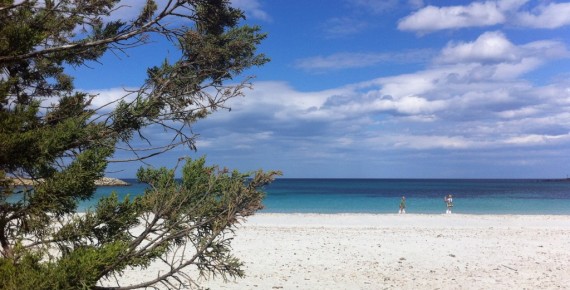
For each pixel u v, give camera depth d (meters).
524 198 74.69
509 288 12.59
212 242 4.54
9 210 3.99
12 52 4.04
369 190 114.25
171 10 4.64
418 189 123.00
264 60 5.40
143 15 4.87
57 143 4.05
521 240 21.50
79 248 3.96
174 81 4.89
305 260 15.77
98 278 3.83
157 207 4.57
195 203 4.71
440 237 22.11
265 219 32.28
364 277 13.54
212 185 4.62
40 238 4.14
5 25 4.18
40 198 3.96
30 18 4.44
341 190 114.81
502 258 16.92
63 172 4.12
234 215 4.37
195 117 4.92
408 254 17.39
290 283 12.53
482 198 74.69
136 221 4.66
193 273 12.69
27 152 3.87
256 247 18.05
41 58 4.71
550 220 33.41
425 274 14.09
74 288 3.58
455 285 12.82
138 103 4.58
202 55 4.98
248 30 5.28
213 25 5.08
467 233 23.89
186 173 4.71
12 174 4.07
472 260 16.47
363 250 18.03
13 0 4.23
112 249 3.96
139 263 4.33
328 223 29.75
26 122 4.21
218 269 4.62
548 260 16.67
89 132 4.41
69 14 4.91
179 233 4.45
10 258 3.64
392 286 12.57
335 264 15.24
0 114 4.03
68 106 4.82
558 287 12.76
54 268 3.59
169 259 14.24
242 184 4.47
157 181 4.89
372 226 27.41
